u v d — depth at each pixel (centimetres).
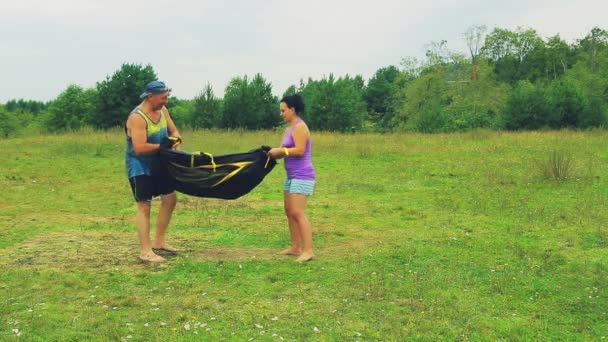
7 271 618
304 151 662
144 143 647
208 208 995
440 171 1439
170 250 709
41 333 455
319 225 870
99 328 465
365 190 1194
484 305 522
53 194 1139
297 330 464
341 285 574
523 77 7388
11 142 2158
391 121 6012
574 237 771
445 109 5378
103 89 3631
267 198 1111
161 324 473
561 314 503
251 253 704
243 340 443
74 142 2030
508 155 1731
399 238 780
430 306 518
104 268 634
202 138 2492
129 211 983
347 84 4003
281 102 675
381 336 454
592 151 1789
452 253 697
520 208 972
